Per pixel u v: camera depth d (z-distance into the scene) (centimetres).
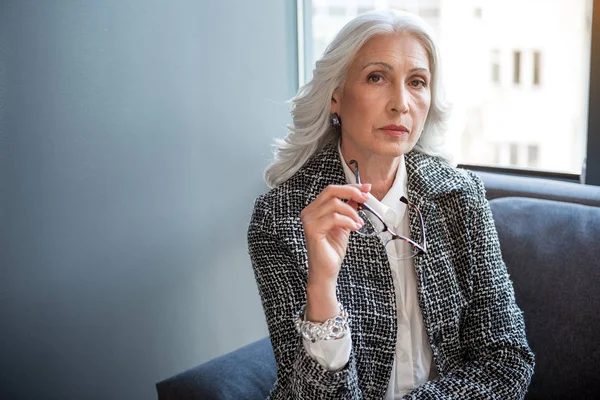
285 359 130
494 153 211
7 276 190
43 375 198
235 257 227
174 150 209
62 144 191
